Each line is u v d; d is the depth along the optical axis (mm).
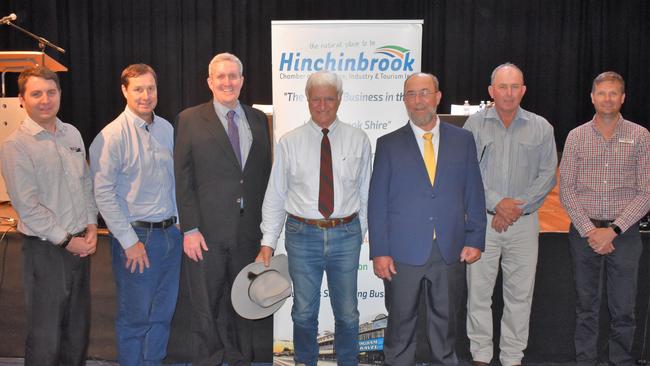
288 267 2938
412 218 2756
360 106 3162
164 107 8883
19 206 2580
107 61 8844
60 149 2705
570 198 3016
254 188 2875
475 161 2824
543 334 3475
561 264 3439
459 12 8836
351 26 3131
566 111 9141
